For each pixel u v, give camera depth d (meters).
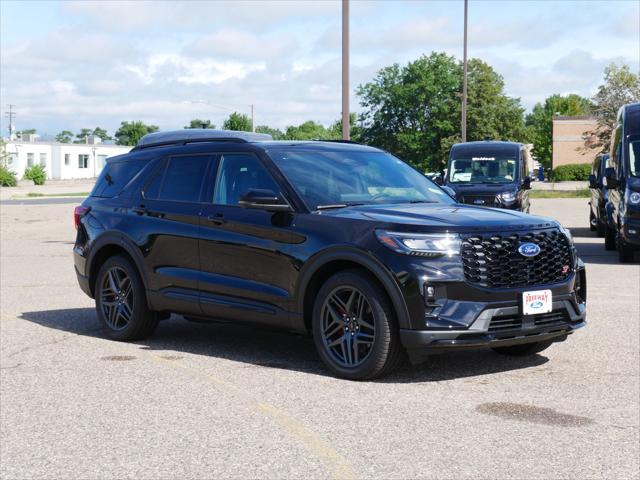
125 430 5.27
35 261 16.52
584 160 95.56
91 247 8.51
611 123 55.81
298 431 5.19
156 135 16.50
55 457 4.78
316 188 7.05
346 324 6.53
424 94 76.69
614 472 4.44
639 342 7.95
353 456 4.71
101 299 8.41
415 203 7.17
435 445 4.90
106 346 8.00
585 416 5.50
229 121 79.12
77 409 5.77
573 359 7.23
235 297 7.22
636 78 55.41
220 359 7.35
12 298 11.37
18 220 30.67
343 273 6.48
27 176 89.00
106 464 4.64
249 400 5.94
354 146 7.97
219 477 4.41
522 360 7.21
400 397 5.98
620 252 15.72
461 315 6.12
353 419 5.44
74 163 112.31
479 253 6.22
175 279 7.69
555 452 4.77
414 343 6.11
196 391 6.21
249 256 7.09
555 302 6.51
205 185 7.64
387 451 4.80
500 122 77.94
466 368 6.90
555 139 96.25
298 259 6.72
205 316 7.53
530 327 6.39
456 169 21.73
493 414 5.55
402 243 6.18
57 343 8.16
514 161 21.53
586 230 24.84
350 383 6.41
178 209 7.74
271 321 6.97
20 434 5.23
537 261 6.44
